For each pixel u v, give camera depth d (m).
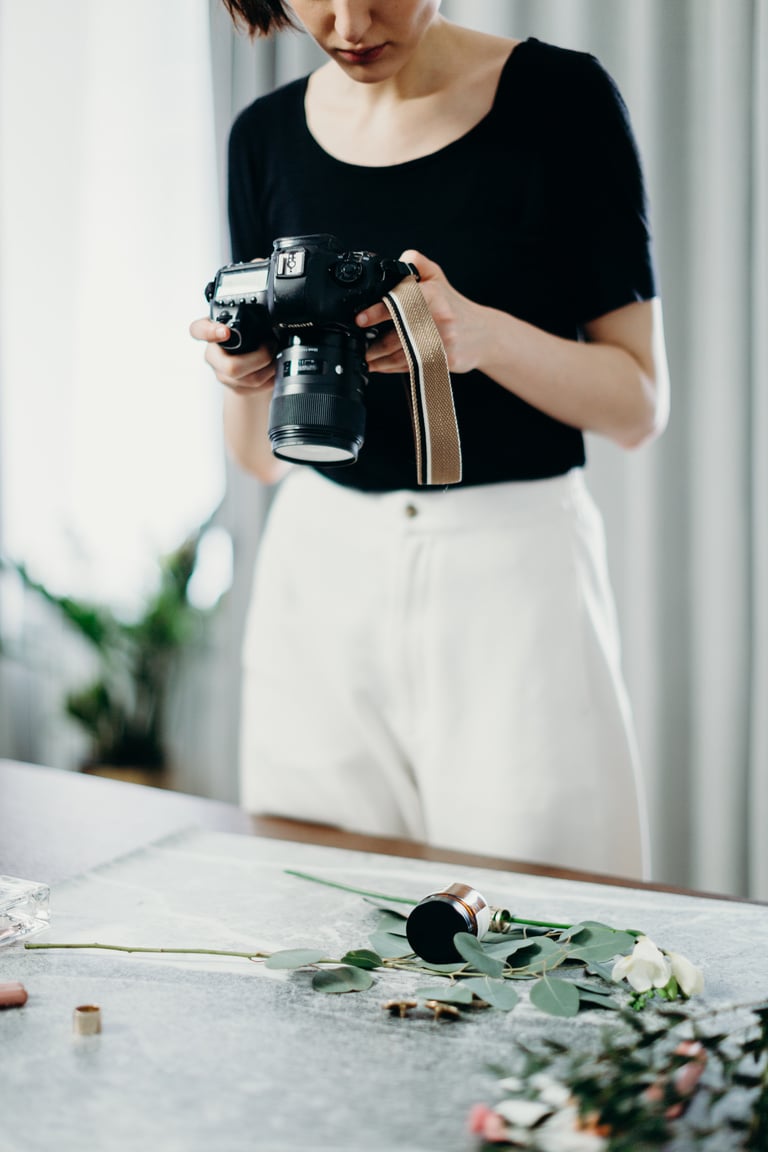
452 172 0.94
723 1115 0.47
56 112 2.36
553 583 0.95
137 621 2.33
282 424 0.74
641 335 0.98
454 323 0.79
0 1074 0.50
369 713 1.02
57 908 0.69
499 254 0.94
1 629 2.54
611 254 0.94
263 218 1.07
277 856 0.80
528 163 0.92
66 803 0.94
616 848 0.98
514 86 0.92
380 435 0.96
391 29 0.78
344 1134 0.45
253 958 0.62
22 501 2.48
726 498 1.64
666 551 1.72
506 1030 0.54
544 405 0.92
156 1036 0.53
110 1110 0.47
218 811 0.92
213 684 2.31
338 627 1.01
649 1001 0.57
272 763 1.06
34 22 2.36
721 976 0.60
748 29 1.56
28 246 2.41
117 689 2.37
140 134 2.30
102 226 2.35
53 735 2.55
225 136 2.00
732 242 1.60
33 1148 0.44
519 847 0.95
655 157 1.64
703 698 1.70
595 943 0.60
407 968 0.61
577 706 0.95
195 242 2.28
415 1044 0.53
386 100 0.95
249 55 1.96
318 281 0.72
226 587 2.23
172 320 2.31
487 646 0.96
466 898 0.62
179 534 2.35
